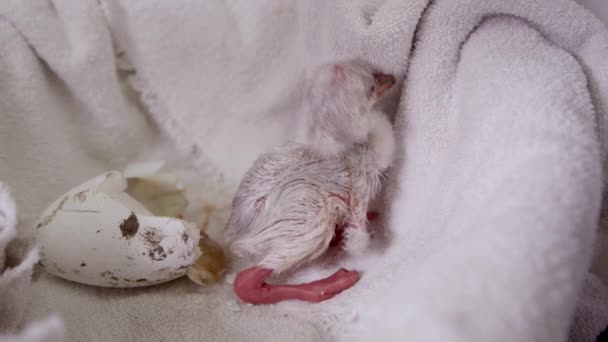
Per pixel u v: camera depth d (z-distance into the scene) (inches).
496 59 13.3
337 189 14.4
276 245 14.2
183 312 14.4
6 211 12.6
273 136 17.0
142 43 16.3
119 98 16.7
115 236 13.7
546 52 13.4
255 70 16.5
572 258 10.5
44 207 16.0
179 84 16.7
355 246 14.5
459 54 14.3
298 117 16.8
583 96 12.7
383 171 14.6
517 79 12.8
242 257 15.1
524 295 9.9
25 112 15.9
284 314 14.2
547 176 11.1
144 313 14.3
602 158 13.4
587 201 11.1
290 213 14.1
